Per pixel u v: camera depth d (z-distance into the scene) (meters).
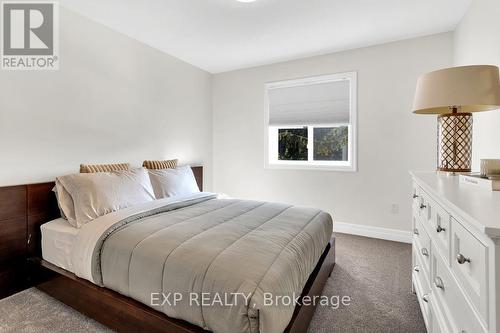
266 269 1.20
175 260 1.32
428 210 1.36
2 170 1.97
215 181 4.31
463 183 1.31
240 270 1.18
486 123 1.92
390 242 3.09
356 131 3.28
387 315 1.74
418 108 1.56
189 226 1.68
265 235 1.57
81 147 2.47
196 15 2.47
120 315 1.48
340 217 3.44
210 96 4.24
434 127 2.91
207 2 2.26
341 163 3.53
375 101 3.17
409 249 2.87
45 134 2.21
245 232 1.62
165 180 2.76
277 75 3.76
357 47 3.22
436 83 1.45
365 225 3.30
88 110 2.52
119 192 2.14
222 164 4.26
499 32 1.69
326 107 3.49
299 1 2.25
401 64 3.02
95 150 2.59
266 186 3.93
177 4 2.29
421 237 1.55
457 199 0.93
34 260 2.02
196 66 3.92
